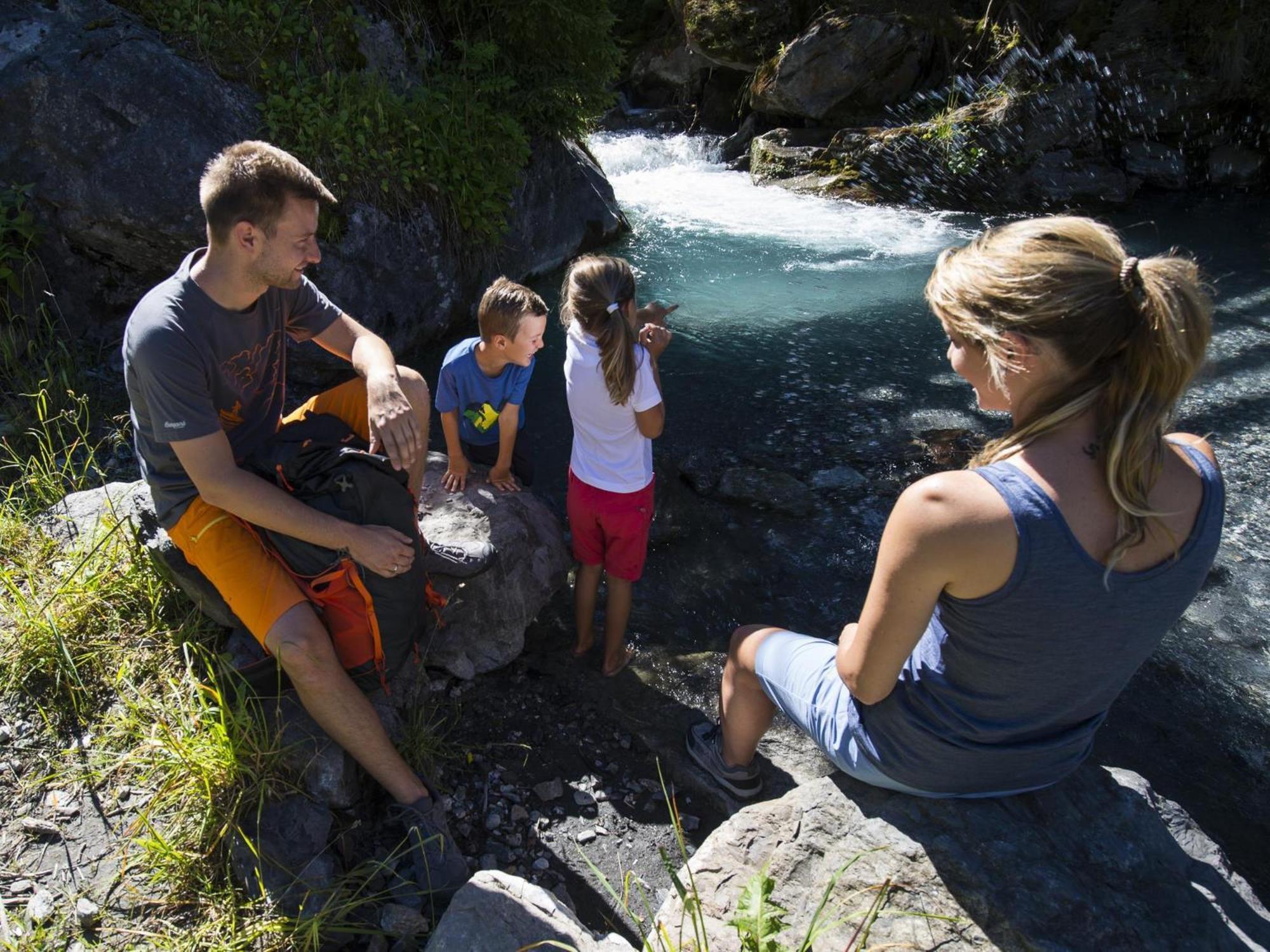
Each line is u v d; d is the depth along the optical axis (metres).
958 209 8.93
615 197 8.55
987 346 1.73
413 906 2.22
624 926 2.39
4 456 3.83
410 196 5.38
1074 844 2.04
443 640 3.03
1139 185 9.23
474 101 5.80
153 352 2.32
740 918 1.80
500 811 2.64
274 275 2.44
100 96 4.52
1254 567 3.79
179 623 2.92
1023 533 1.66
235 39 5.03
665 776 2.81
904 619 1.80
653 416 2.87
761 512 4.10
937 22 9.83
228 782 2.40
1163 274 1.61
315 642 2.36
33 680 2.74
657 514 3.95
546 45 6.35
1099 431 1.69
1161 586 1.72
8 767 2.52
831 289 6.60
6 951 2.06
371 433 2.67
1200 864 2.05
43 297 4.61
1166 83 9.41
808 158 9.70
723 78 11.81
